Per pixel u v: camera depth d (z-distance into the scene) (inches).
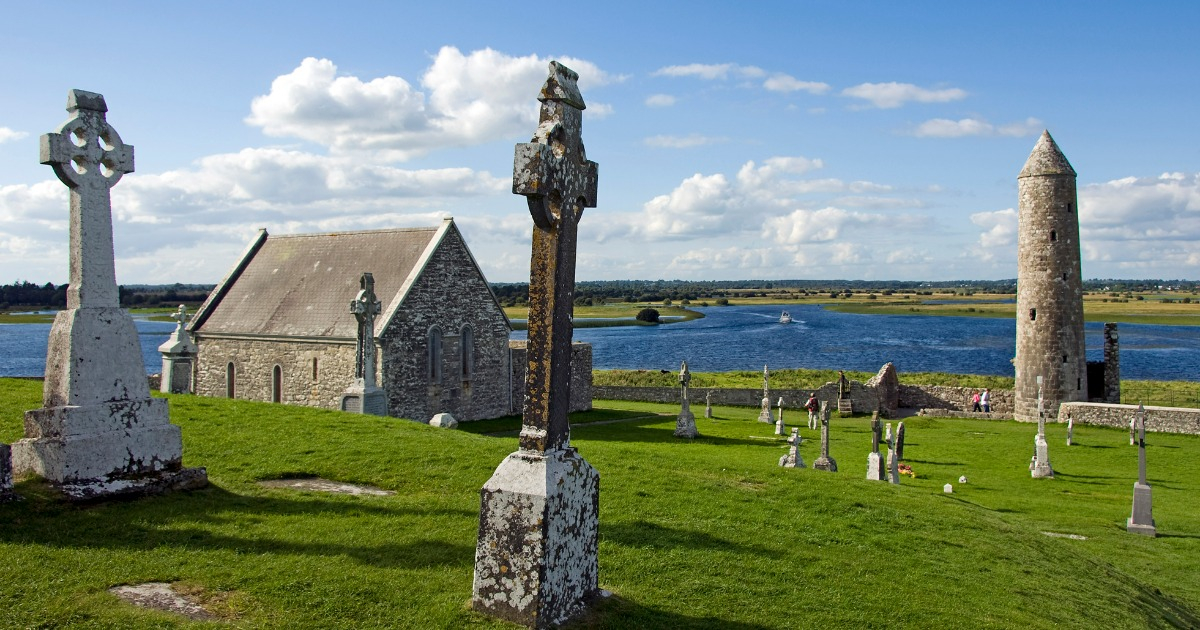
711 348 5137.8
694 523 524.1
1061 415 1878.7
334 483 549.0
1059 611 471.8
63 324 446.3
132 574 344.5
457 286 1662.2
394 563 378.9
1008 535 633.6
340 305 1603.1
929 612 426.9
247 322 1679.4
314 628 306.5
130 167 476.4
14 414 652.1
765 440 1443.2
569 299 332.8
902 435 1348.4
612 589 379.6
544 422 323.9
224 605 321.1
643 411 1978.3
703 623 358.0
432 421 1108.5
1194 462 1332.4
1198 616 584.4
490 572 321.4
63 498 422.0
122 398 460.8
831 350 4963.1
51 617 299.7
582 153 343.0
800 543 515.8
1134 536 824.9
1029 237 2005.4
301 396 1585.9
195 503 458.3
